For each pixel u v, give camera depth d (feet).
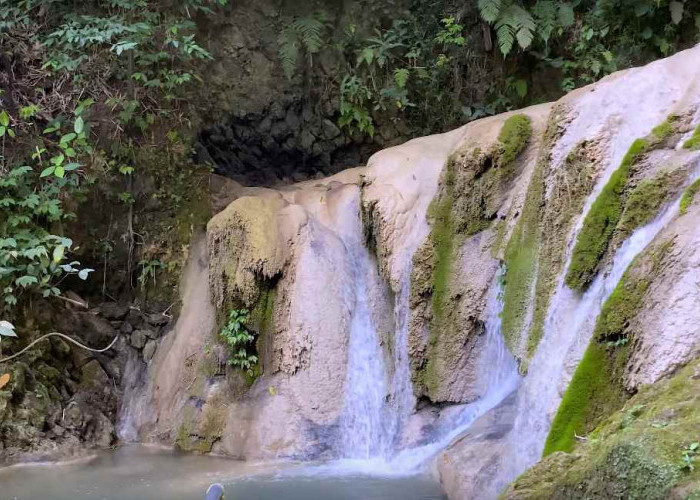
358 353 22.45
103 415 23.47
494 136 19.95
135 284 26.55
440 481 16.80
